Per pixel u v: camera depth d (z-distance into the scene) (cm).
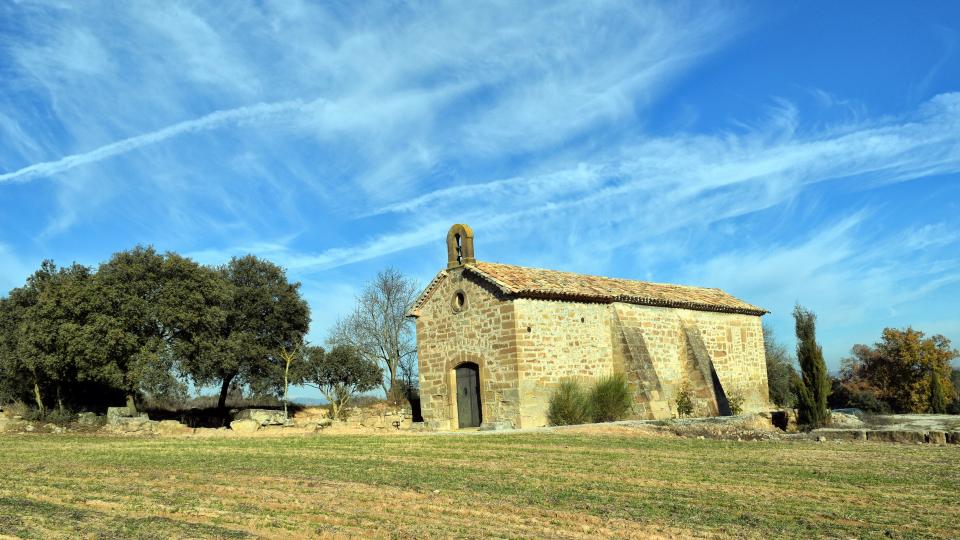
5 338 3650
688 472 1471
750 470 1494
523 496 1200
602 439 2173
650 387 3059
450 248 3125
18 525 977
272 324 4403
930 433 2067
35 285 3847
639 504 1125
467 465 1609
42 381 3600
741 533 934
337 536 940
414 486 1305
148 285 3441
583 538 917
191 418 4041
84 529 958
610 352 3141
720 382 3688
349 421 3297
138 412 3862
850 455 1744
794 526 971
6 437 2673
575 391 2862
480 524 999
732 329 3884
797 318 2866
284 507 1121
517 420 2745
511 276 2969
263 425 3050
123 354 3300
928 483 1308
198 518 1048
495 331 2872
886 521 995
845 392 4603
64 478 1453
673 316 3506
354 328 5138
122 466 1638
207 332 3672
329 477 1430
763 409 3956
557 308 2956
